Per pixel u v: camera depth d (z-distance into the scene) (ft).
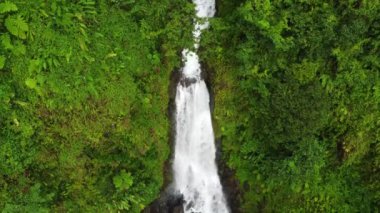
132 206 34.68
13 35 26.78
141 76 32.83
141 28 31.40
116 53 30.48
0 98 27.50
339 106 32.32
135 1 30.60
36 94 28.53
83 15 28.66
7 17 26.14
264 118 31.96
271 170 33.86
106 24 29.86
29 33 27.02
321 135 33.94
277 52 30.71
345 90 31.65
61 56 28.09
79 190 32.71
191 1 33.63
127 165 34.09
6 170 29.37
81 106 29.86
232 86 34.45
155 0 30.91
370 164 34.47
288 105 29.32
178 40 32.60
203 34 32.96
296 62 30.94
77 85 28.99
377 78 30.71
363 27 28.17
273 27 29.04
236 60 33.19
